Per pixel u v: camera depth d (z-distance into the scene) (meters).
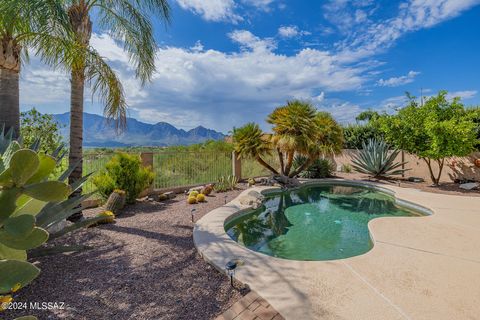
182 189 8.30
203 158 9.27
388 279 2.82
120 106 5.20
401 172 10.54
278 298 2.43
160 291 2.56
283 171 10.24
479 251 3.60
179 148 11.33
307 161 10.21
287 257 4.04
